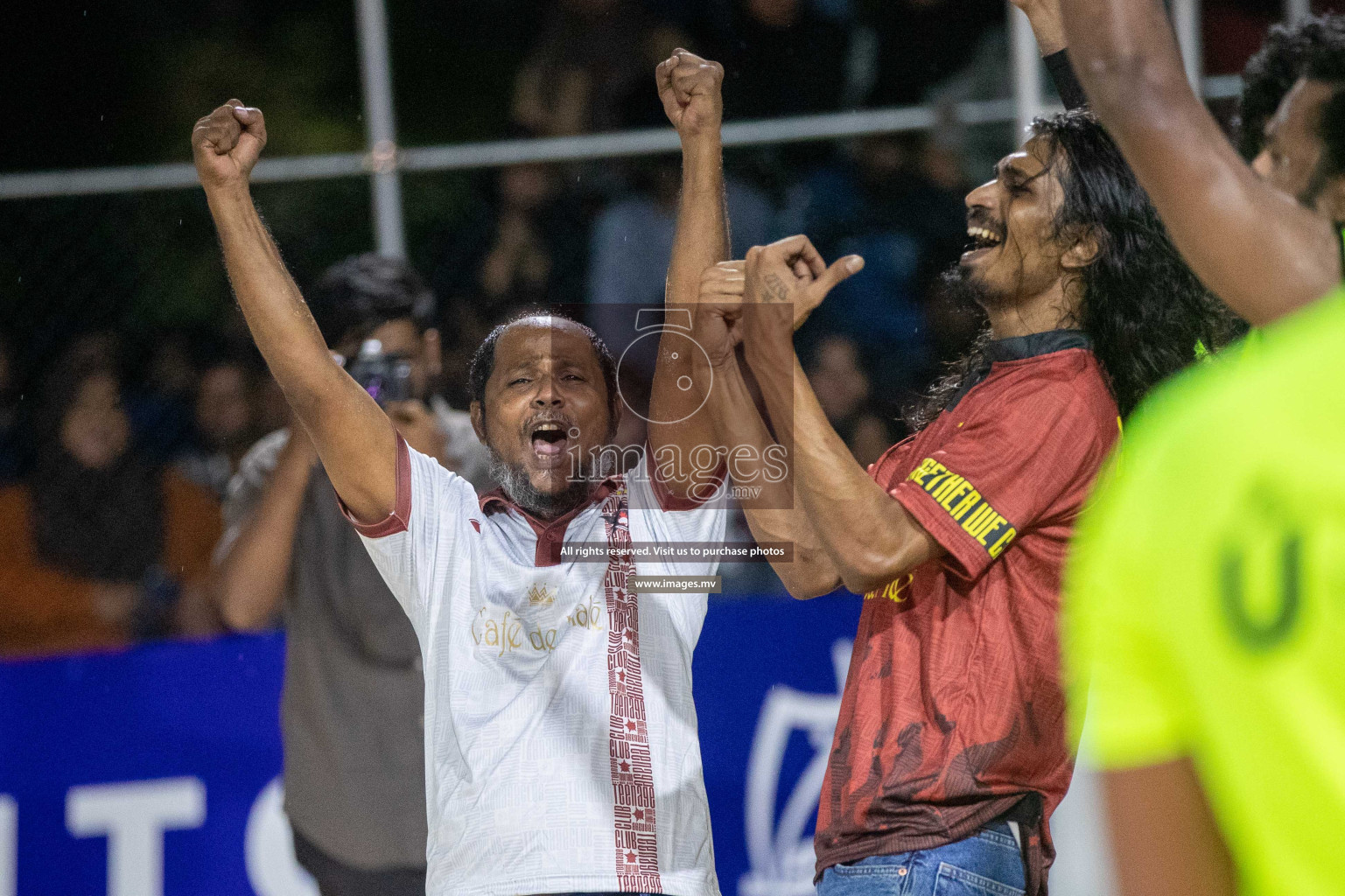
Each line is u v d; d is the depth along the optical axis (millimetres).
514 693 4523
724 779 7422
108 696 7465
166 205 10297
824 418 4254
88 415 8664
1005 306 4711
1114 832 1889
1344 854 1624
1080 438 4406
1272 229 2293
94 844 7395
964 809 4293
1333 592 1617
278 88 12180
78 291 10031
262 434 9617
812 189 10266
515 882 4309
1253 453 1685
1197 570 1716
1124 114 2375
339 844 6492
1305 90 2793
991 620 4383
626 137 8375
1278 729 1648
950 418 4668
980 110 8359
